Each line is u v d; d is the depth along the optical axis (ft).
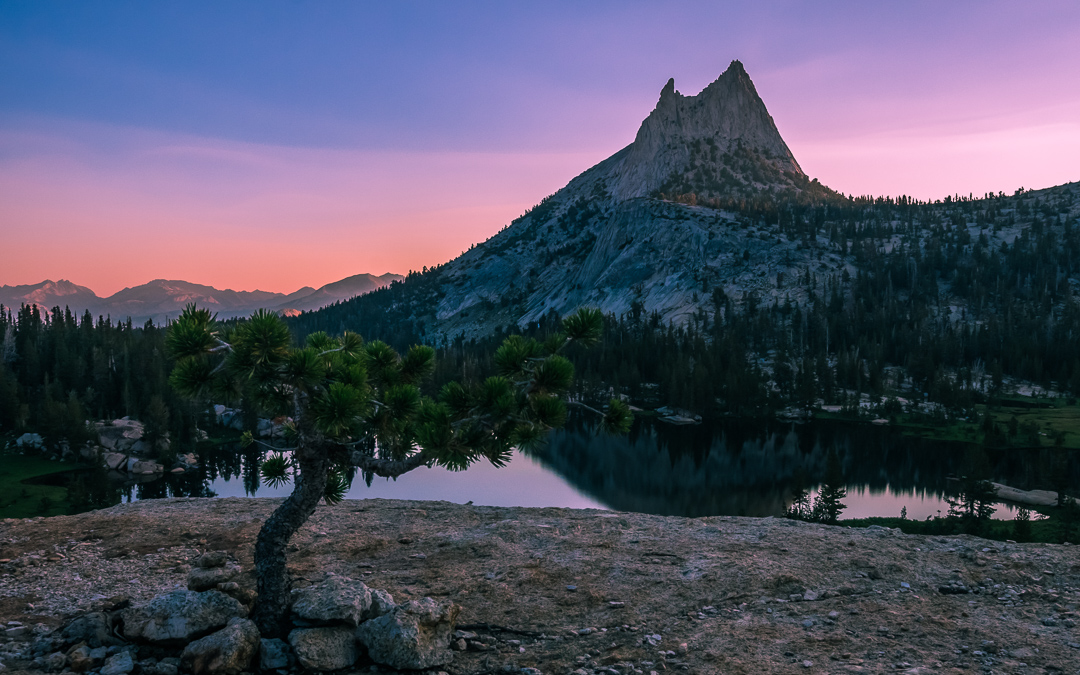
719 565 36.35
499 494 336.70
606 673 25.52
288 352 26.17
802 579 34.47
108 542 41.39
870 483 341.62
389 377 32.24
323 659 25.50
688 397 534.37
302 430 28.37
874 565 36.29
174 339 26.07
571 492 342.03
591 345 29.55
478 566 37.19
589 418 550.36
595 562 37.47
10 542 41.01
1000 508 283.59
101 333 571.69
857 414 536.83
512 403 27.32
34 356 499.10
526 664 26.53
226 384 27.22
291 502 28.71
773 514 291.99
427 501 52.75
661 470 388.98
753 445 446.19
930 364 618.44
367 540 41.70
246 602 29.48
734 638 28.14
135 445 412.57
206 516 47.19
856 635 28.25
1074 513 245.45
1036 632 28.25
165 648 26.55
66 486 340.80
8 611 30.50
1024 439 423.64
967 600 32.14
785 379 614.34
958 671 24.72
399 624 26.53
